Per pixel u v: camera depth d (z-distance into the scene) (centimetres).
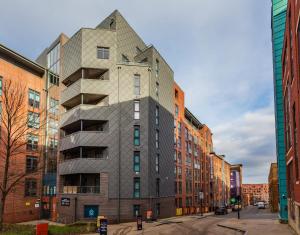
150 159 3984
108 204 3722
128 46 4434
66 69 4372
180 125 5941
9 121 2450
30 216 4353
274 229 2689
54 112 4944
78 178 4084
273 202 7144
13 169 4141
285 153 3253
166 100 4794
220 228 3062
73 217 3738
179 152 5803
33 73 4662
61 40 4716
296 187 2303
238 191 9244
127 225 3403
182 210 5622
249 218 4350
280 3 3638
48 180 4566
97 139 3862
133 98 4056
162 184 4331
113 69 4088
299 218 2195
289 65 2430
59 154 4294
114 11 4334
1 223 2264
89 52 4078
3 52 4125
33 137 4531
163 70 4759
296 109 2097
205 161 8019
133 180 3853
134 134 3984
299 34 1908
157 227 3212
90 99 4194
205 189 7725
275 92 3559
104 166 3809
